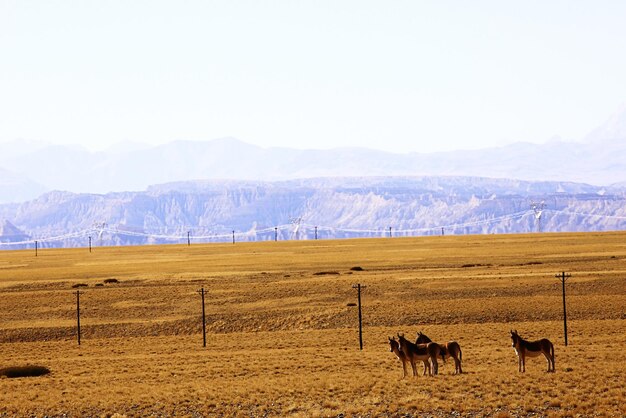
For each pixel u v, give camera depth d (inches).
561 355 2576.3
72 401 2038.6
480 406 1737.2
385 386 2004.2
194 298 5093.5
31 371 2773.1
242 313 4589.1
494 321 4069.9
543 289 4854.8
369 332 3823.8
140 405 1940.2
